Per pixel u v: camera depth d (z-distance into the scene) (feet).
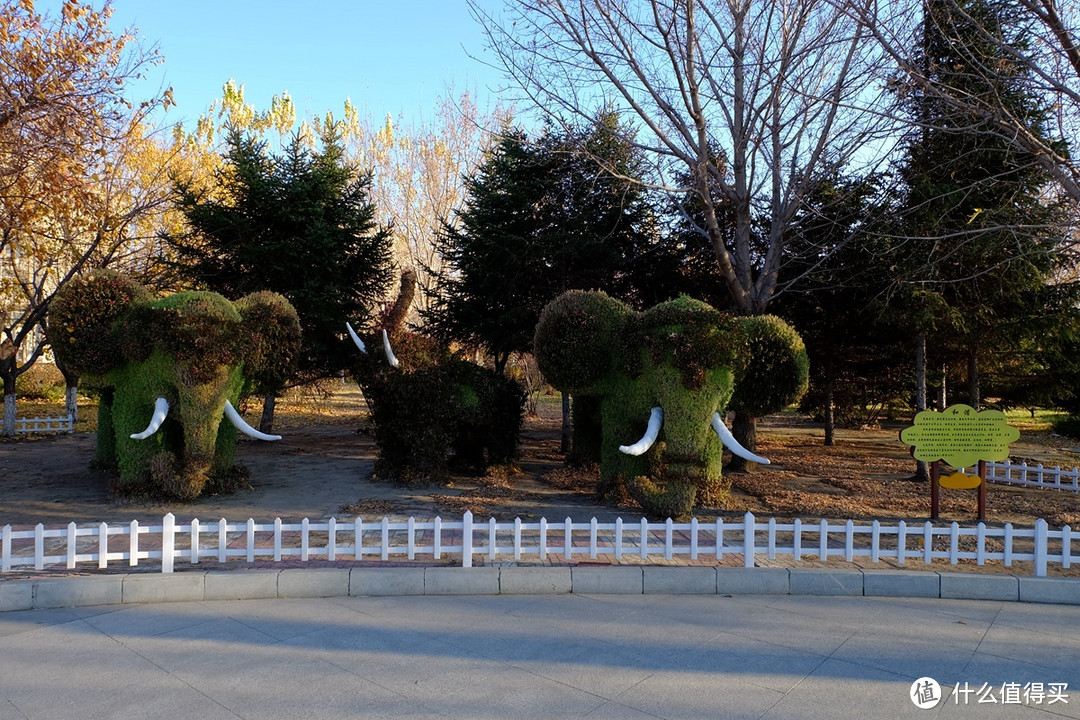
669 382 26.71
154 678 13.28
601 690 12.84
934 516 27.89
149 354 28.89
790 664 14.14
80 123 39.63
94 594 17.88
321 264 52.08
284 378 33.73
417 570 19.10
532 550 21.24
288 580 18.67
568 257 47.91
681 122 38.40
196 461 28.50
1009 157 36.24
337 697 12.51
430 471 34.63
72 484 33.94
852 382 59.82
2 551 19.15
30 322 52.29
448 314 54.54
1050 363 54.19
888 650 14.96
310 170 55.26
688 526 20.86
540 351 31.24
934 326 38.73
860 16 32.50
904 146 40.40
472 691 12.78
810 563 21.03
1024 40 35.55
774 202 39.58
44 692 12.63
